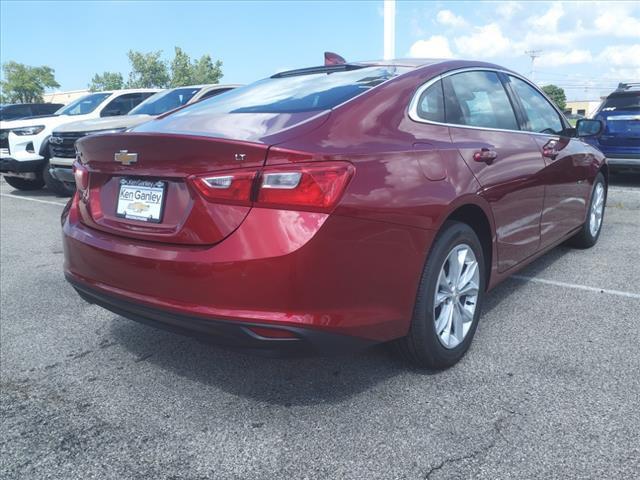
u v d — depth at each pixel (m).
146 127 3.02
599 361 3.02
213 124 2.70
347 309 2.33
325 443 2.38
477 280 3.11
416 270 2.61
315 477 2.17
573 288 4.23
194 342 3.47
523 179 3.49
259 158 2.21
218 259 2.25
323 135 2.40
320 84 3.07
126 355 3.30
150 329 3.70
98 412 2.69
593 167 4.93
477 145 3.09
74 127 8.33
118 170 2.66
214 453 2.35
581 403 2.60
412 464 2.22
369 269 2.38
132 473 2.24
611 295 4.05
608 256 5.08
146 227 2.55
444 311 2.90
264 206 2.22
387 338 2.55
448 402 2.65
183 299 2.36
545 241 4.07
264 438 2.43
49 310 4.11
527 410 2.56
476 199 2.94
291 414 2.61
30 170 9.66
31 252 5.90
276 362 3.13
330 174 2.23
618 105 8.97
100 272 2.70
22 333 3.68
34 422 2.62
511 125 3.67
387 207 2.41
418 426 2.47
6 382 3.01
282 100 2.92
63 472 2.26
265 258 2.19
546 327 3.50
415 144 2.69
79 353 3.35
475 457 2.24
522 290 4.21
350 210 2.27
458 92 3.25
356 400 2.70
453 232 2.82
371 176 2.38
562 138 4.27
